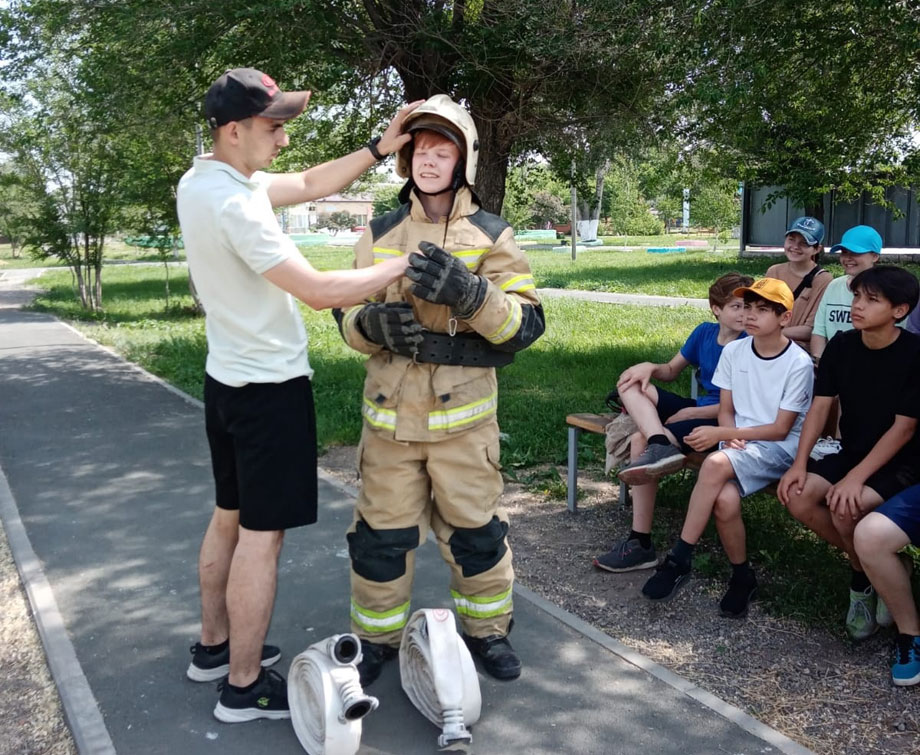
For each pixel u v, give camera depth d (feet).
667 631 13.05
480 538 11.10
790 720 10.79
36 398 30.14
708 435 13.74
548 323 47.32
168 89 29.53
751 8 22.26
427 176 10.46
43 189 58.34
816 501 12.76
